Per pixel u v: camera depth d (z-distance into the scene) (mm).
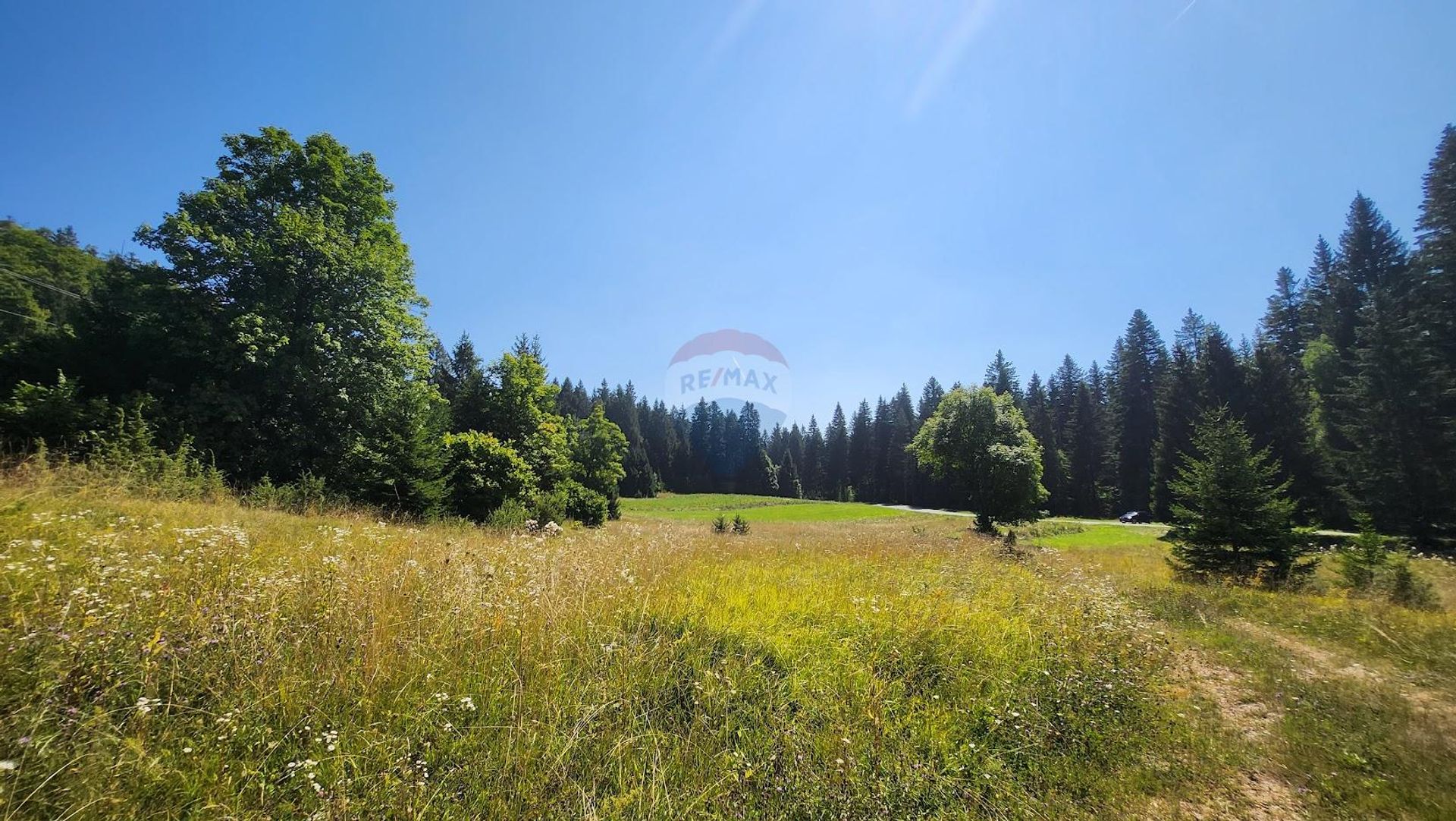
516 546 7094
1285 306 47188
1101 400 66062
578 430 40188
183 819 2143
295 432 18828
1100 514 55156
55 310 29000
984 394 28375
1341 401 29312
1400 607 9336
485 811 2443
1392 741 4004
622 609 4906
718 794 2729
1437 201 25797
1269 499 13125
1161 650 5902
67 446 13805
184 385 18391
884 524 35562
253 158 20969
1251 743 3973
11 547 4199
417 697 3061
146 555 4398
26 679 2537
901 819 2729
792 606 5727
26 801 2002
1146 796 3229
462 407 24266
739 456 100812
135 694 2670
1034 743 3594
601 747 2992
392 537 7906
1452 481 22375
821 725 3467
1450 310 24578
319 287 20109
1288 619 8297
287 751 2590
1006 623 5758
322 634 3471
